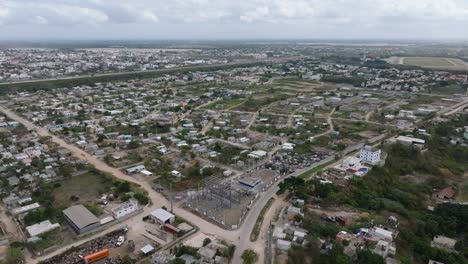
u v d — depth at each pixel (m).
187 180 178.62
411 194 168.62
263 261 113.94
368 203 153.50
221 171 190.12
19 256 113.81
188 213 145.88
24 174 181.25
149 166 195.75
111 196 158.38
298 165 198.50
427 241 130.12
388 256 116.31
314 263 112.62
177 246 122.31
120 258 115.88
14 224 138.25
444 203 156.12
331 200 153.50
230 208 149.62
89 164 196.00
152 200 157.25
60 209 147.38
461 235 138.00
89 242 125.00
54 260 114.88
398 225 136.62
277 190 166.25
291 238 125.50
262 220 139.38
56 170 186.88
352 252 116.38
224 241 124.69
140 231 133.00
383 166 195.88
